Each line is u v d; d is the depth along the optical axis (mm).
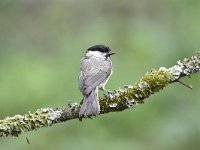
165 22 16766
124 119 13945
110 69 10242
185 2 15648
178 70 8703
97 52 10852
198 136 13352
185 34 14383
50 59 16547
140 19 18516
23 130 8586
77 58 16531
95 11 20359
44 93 14617
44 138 13859
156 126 13555
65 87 14922
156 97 13672
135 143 13750
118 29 18062
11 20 19266
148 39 16031
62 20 19781
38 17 19719
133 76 14750
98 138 13914
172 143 13414
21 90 14617
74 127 14039
